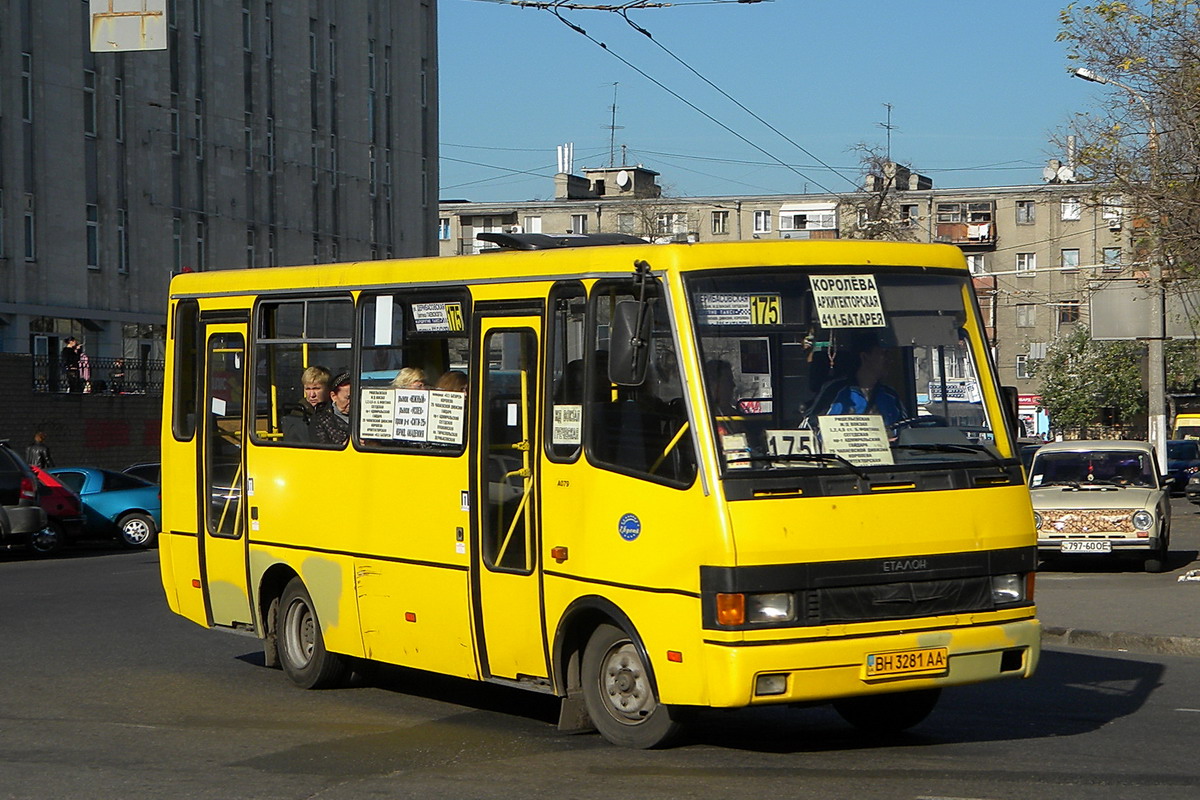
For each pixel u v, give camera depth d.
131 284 46.66
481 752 8.98
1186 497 46.03
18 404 38.19
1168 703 10.78
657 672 8.38
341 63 56.31
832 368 8.62
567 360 9.10
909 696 9.41
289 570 11.51
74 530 27.27
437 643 10.00
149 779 8.33
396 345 10.45
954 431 8.81
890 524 8.33
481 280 9.77
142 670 12.46
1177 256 22.47
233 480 12.04
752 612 8.02
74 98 44.59
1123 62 21.62
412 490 10.16
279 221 52.81
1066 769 8.31
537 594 9.19
